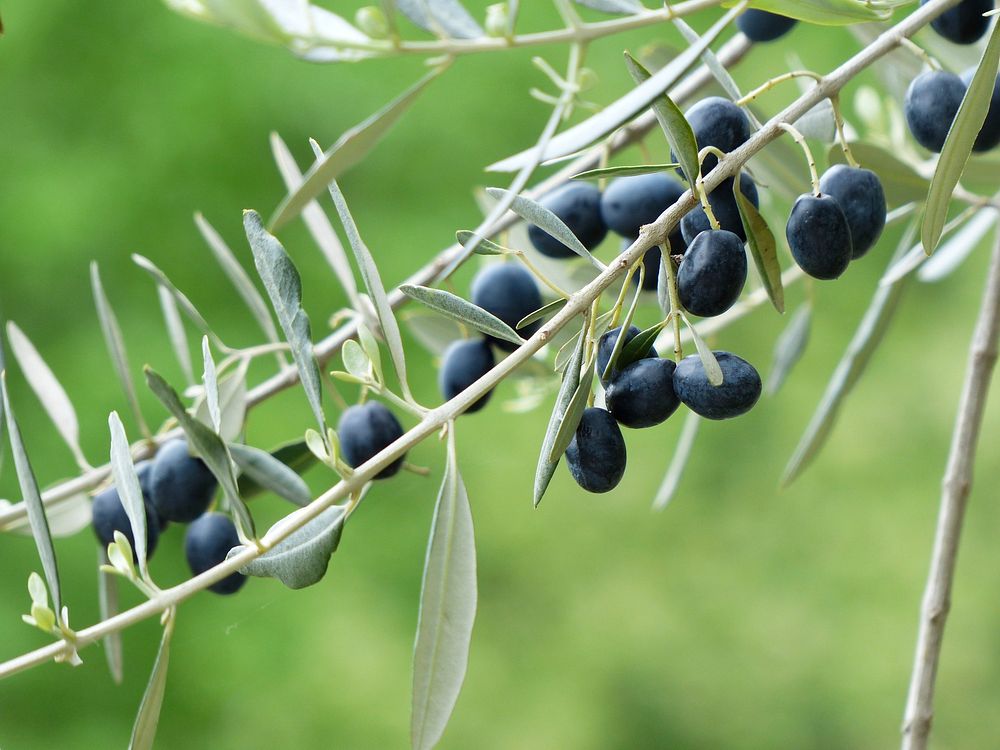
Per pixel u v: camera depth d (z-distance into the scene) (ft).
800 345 3.29
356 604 7.27
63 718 6.81
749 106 3.07
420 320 3.18
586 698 7.88
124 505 2.58
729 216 2.52
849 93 6.80
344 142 2.69
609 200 2.82
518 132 7.18
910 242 3.07
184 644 7.04
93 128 7.22
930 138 2.66
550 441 2.45
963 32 2.76
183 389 6.70
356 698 7.16
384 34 2.63
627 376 2.50
